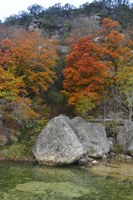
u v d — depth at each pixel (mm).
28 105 39844
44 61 43188
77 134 35625
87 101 39906
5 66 41125
